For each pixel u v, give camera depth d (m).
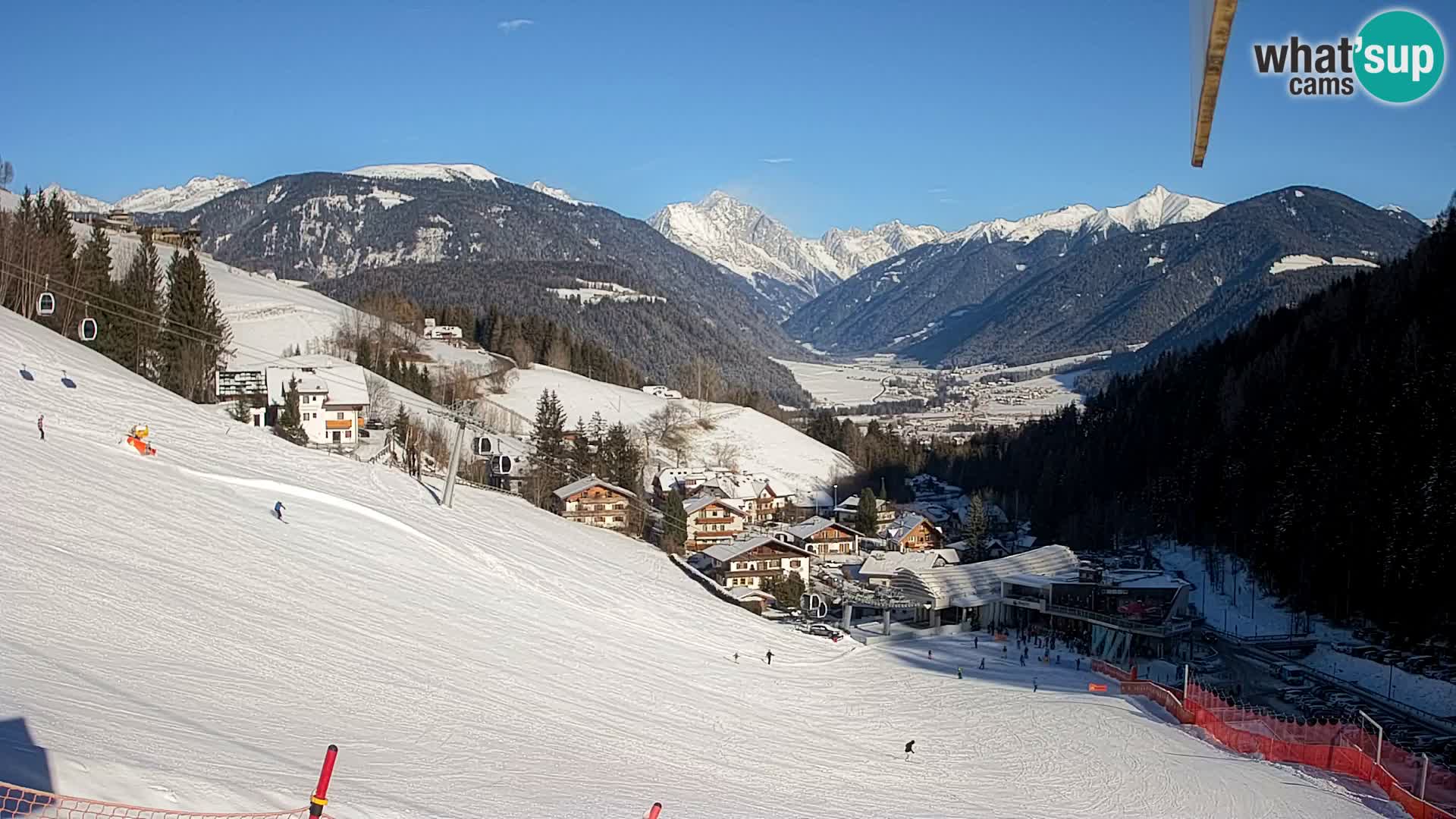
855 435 196.38
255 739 28.55
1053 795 45.84
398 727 34.78
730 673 61.31
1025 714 61.34
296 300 192.25
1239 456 111.81
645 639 64.25
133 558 44.28
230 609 42.16
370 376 129.38
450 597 57.38
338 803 24.31
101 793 19.98
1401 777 48.69
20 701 24.97
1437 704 65.75
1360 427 92.81
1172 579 88.00
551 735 39.56
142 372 102.31
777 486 161.12
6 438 55.22
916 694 65.88
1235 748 54.69
